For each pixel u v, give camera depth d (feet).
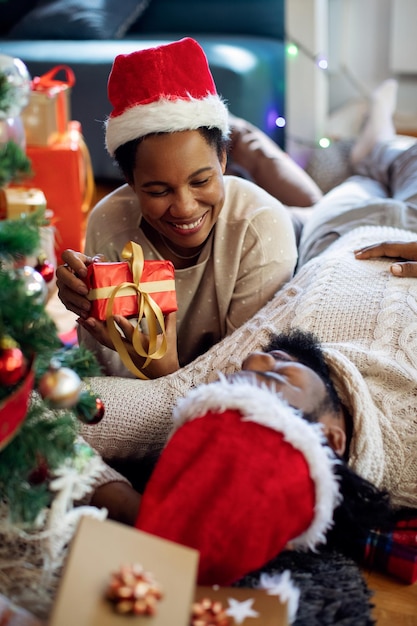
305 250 5.57
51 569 3.07
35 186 7.61
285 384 3.41
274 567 3.41
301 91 9.64
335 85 11.12
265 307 4.45
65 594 2.55
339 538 3.58
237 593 2.97
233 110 8.87
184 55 4.17
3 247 2.97
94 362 3.32
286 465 3.09
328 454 3.29
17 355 2.73
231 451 3.12
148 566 2.67
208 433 3.19
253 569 3.15
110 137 4.32
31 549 3.13
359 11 10.60
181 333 4.93
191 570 2.69
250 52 9.30
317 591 3.26
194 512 3.08
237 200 4.79
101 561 2.66
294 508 3.12
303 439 3.11
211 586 3.06
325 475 3.12
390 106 7.96
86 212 8.61
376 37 10.67
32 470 3.19
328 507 3.17
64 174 7.61
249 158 7.20
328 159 8.12
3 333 2.81
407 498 3.86
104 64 9.12
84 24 9.96
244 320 4.77
